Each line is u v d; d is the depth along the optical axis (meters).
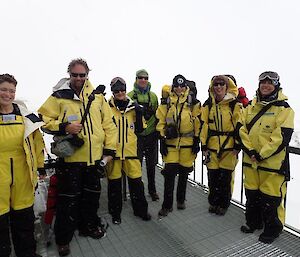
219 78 3.22
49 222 3.00
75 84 2.69
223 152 3.35
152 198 4.00
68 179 2.71
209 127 3.43
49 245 2.89
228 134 3.32
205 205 3.77
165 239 3.00
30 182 2.46
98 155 2.77
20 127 2.33
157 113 3.60
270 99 2.82
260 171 2.92
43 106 2.67
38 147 2.56
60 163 2.76
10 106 2.35
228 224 3.29
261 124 2.86
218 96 3.31
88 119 2.69
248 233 3.09
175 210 3.65
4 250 2.39
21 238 2.50
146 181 4.64
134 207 3.43
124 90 3.23
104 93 2.96
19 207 2.44
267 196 2.86
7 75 2.31
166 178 3.50
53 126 2.58
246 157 3.02
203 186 4.34
